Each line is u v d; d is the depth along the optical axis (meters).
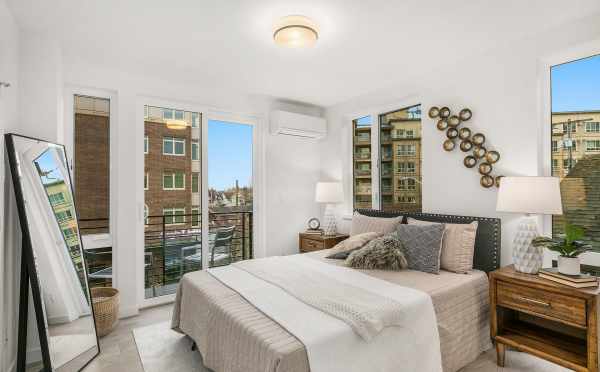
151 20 2.25
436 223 2.79
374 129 3.99
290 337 1.50
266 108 4.18
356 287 2.13
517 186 2.21
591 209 2.31
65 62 2.88
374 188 3.99
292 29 2.20
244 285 2.23
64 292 2.30
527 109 2.55
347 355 1.53
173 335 2.71
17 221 2.20
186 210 3.65
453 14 2.19
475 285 2.34
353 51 2.77
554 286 1.93
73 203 2.60
